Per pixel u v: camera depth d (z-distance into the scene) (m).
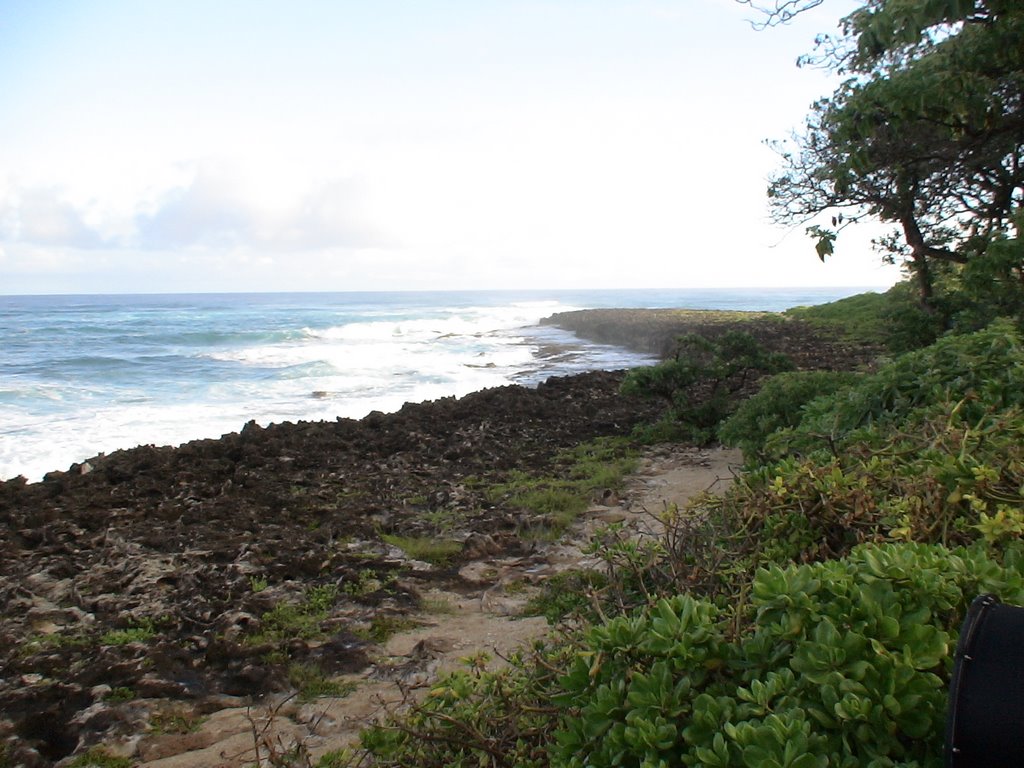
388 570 6.83
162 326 49.84
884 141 11.09
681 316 41.41
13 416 17.00
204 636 5.55
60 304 114.06
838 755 2.05
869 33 6.28
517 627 5.64
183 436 15.10
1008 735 1.70
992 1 5.84
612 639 2.58
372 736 3.11
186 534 7.80
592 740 2.42
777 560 3.44
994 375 5.38
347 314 71.62
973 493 3.40
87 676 4.96
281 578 6.63
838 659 2.20
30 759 4.20
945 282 16.92
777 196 13.67
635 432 12.52
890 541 3.29
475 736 2.86
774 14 6.59
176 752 4.26
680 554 3.64
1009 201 11.12
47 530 7.94
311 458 11.11
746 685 2.43
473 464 10.89
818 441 5.57
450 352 31.75
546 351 32.09
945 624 2.47
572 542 7.50
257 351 32.06
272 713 3.71
